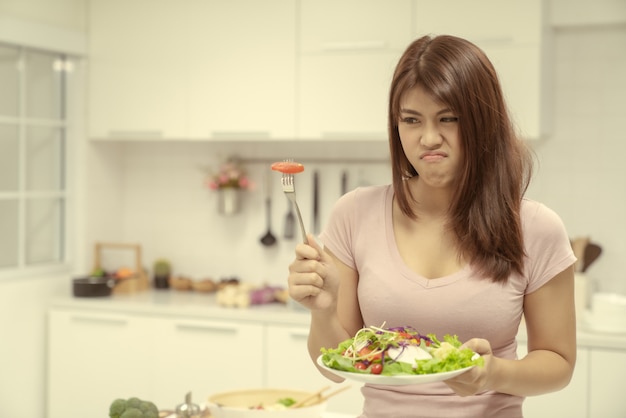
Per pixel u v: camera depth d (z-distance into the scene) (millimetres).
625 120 3799
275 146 4340
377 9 3746
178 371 3883
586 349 3299
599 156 3840
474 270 1545
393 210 1680
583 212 3869
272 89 3947
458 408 1569
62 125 4320
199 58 4082
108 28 4277
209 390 3830
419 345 1433
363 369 1386
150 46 4184
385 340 1434
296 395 2334
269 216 4344
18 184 4078
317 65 3859
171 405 3900
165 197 4570
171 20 4137
